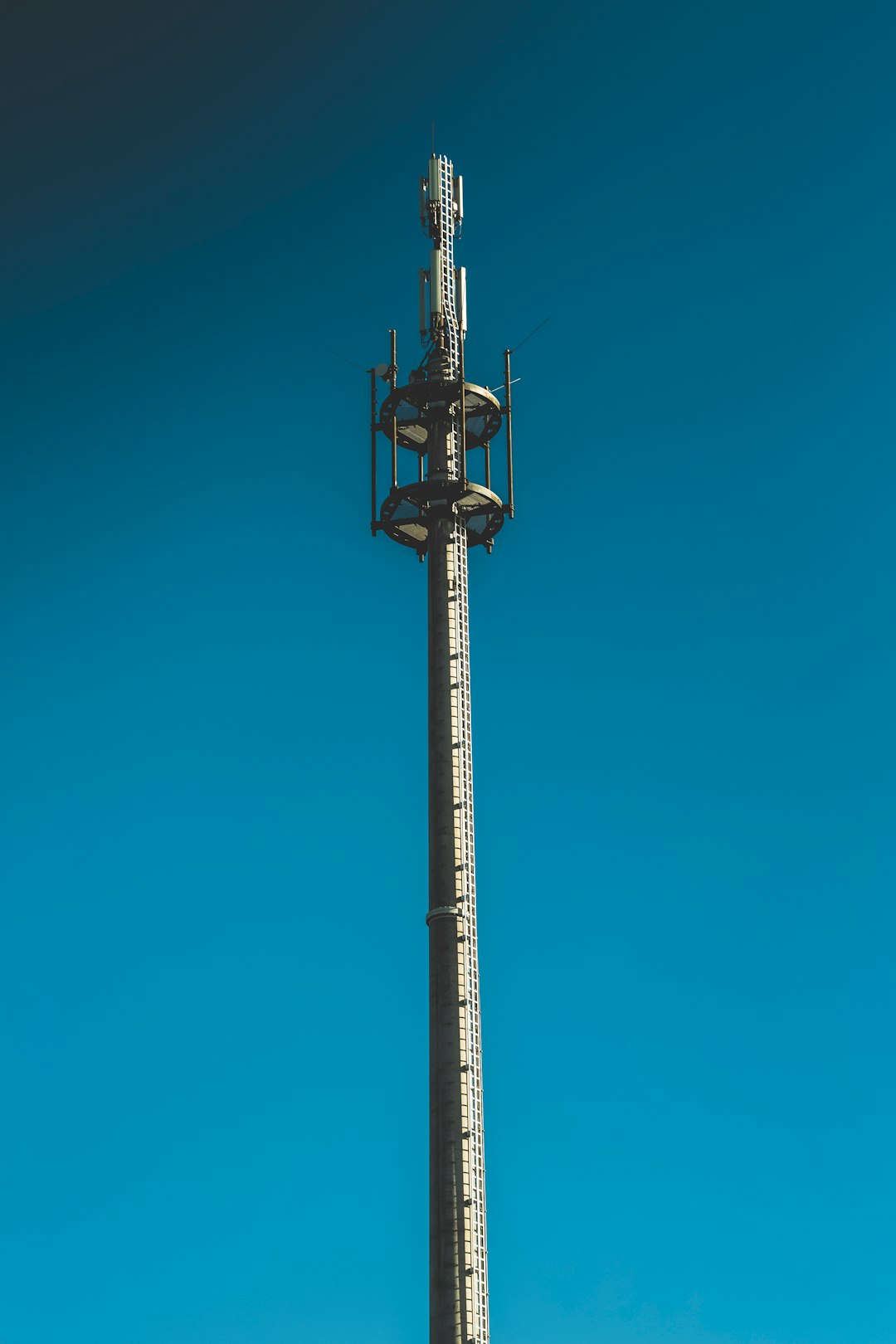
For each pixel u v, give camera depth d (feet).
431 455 199.21
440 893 181.78
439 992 177.78
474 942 180.75
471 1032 176.65
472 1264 166.50
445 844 183.52
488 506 197.16
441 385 197.57
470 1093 173.78
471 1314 164.45
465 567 196.65
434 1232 168.55
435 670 191.31
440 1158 171.22
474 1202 169.17
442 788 185.78
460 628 193.26
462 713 189.26
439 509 197.77
